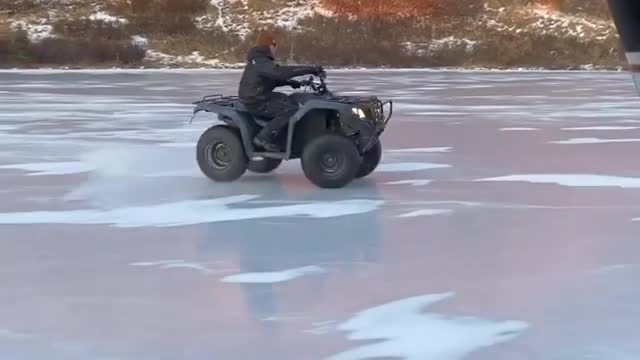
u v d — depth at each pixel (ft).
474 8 160.45
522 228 24.53
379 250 22.12
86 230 24.67
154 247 22.63
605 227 24.54
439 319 16.62
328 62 142.72
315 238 23.52
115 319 16.84
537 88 88.48
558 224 25.02
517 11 160.35
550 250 21.91
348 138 31.58
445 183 32.30
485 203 28.35
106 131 49.34
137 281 19.48
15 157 39.19
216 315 17.04
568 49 147.43
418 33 153.38
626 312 16.94
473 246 22.41
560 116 58.34
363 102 31.63
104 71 122.31
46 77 105.81
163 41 148.15
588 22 157.69
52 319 16.88
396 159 38.70
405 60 143.02
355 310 17.24
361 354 14.80
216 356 14.79
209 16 159.02
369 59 142.72
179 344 15.40
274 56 32.35
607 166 35.70
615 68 135.95
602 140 44.57
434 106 66.90
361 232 24.22
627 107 64.95
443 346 15.15
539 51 146.92
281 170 36.40
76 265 20.89
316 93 32.76
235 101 32.73
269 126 31.65
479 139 45.73
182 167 36.42
